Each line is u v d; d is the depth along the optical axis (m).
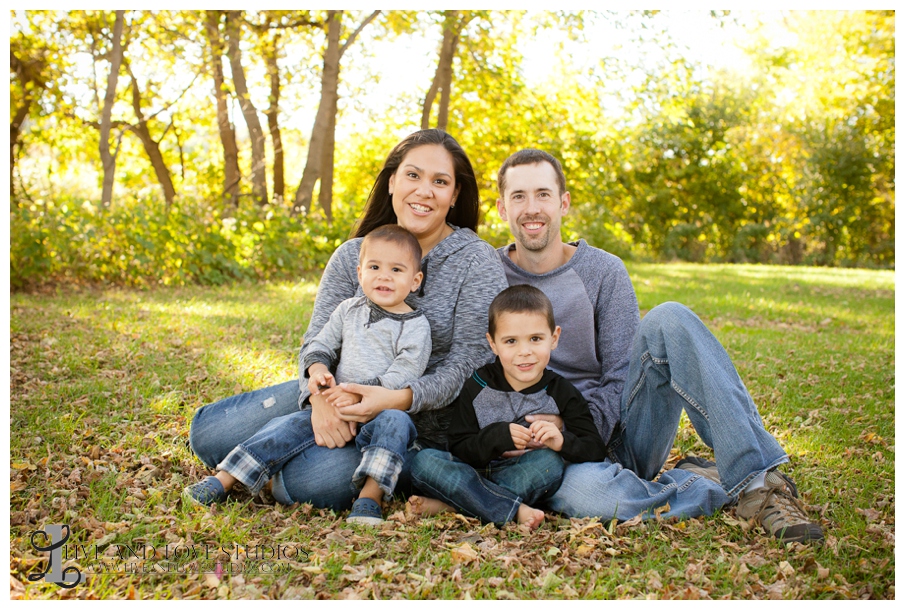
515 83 16.44
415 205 2.87
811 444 3.38
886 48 17.25
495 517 2.42
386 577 2.00
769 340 6.50
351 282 3.00
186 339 5.35
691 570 2.06
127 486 2.64
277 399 2.84
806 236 28.69
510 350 2.57
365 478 2.52
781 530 2.25
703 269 18.75
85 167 19.83
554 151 17.19
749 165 30.50
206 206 10.42
